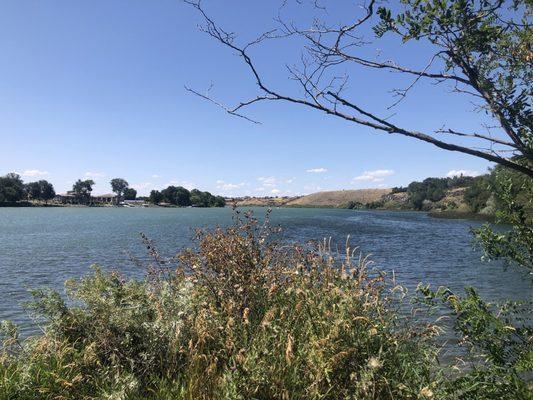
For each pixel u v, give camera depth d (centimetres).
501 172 345
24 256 2894
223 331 398
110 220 8681
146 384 372
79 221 8288
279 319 399
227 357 374
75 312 431
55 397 344
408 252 3023
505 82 276
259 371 337
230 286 455
